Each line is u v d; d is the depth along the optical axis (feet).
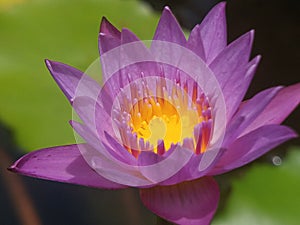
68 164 1.47
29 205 1.72
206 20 1.54
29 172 1.45
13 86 1.73
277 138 1.41
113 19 1.82
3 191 1.73
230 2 2.10
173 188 1.45
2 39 1.77
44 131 1.67
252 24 2.03
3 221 1.70
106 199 1.74
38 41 1.78
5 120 1.68
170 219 1.41
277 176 1.58
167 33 1.53
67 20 1.81
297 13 2.03
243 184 1.58
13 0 1.84
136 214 1.72
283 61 1.96
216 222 1.53
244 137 1.45
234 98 1.47
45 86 1.73
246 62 1.48
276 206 1.54
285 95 1.51
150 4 2.07
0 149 1.76
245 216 1.53
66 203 1.73
